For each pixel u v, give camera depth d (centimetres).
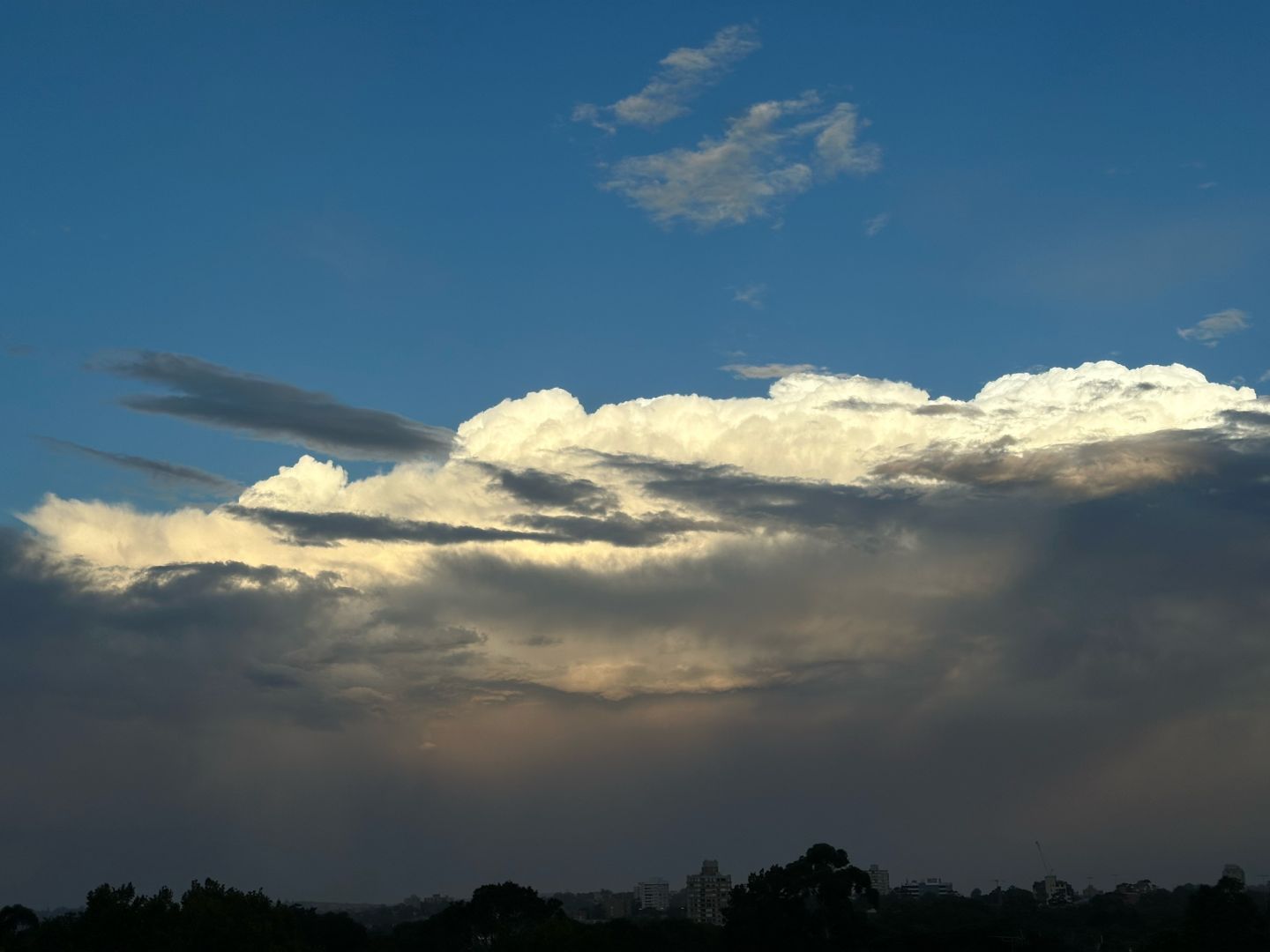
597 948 18338
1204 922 18750
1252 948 18462
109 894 14062
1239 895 18975
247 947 13838
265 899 15200
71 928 13962
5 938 15638
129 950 13500
